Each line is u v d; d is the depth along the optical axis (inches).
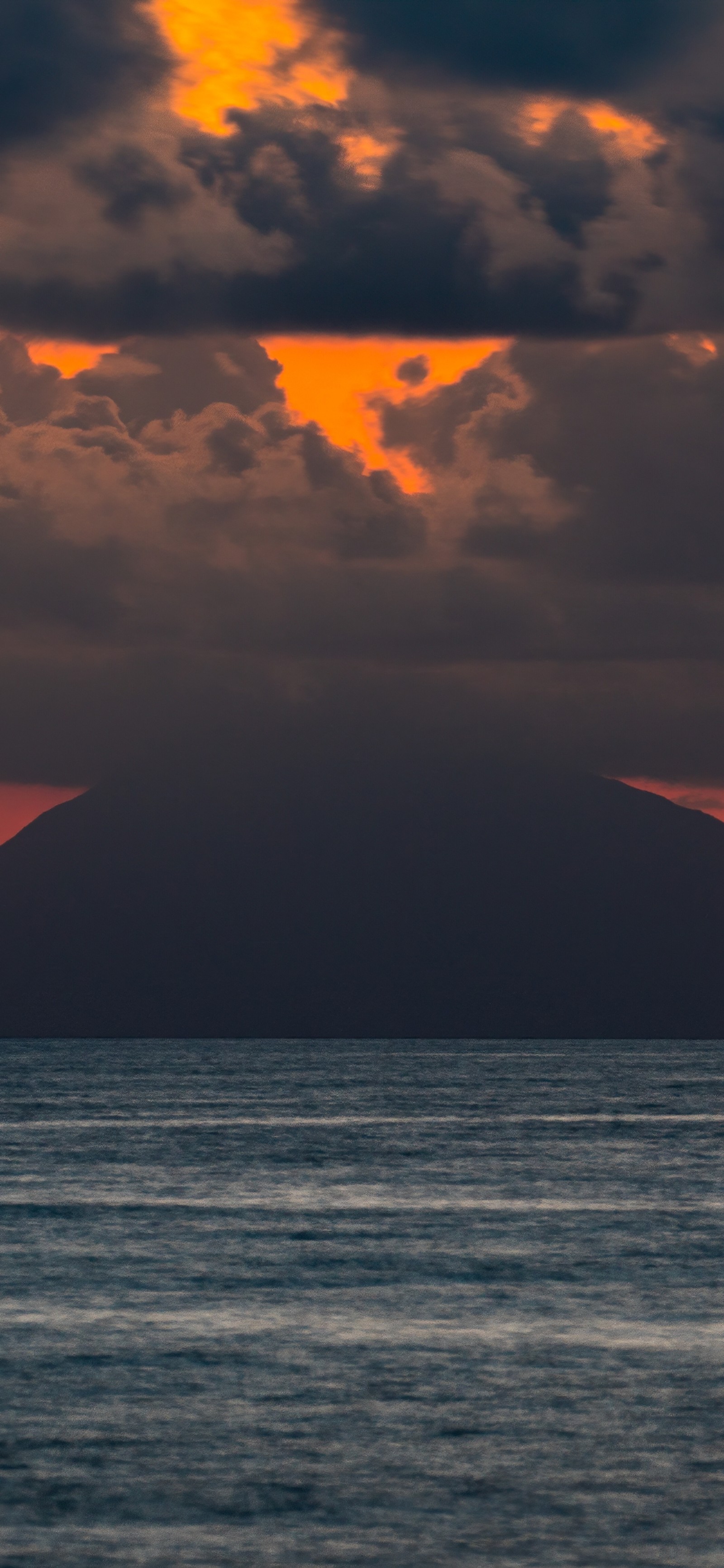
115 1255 2721.5
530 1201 3649.1
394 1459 1485.0
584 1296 2304.4
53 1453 1507.1
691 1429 1581.0
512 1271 2524.6
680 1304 2233.0
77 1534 1290.6
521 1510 1346.0
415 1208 3499.0
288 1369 1831.9
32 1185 4067.4
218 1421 1616.6
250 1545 1266.0
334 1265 2596.0
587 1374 1804.9
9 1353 1913.1
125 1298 2295.8
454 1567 1220.5
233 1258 2687.0
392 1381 1771.7
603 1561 1233.4
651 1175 4365.2
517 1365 1849.2
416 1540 1277.1
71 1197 3747.5
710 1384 1756.9
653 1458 1491.1
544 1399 1694.1
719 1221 3221.0
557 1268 2559.1
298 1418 1624.0
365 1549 1256.8
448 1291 2351.1
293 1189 3969.0
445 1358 1887.3
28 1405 1676.9
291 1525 1311.5
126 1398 1704.0
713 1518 1328.7
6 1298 2288.4
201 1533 1294.3
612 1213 3383.4
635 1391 1727.4
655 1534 1290.6
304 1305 2236.7
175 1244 2871.6
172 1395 1712.6
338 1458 1489.9
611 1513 1339.8
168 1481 1422.2
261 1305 2234.3
